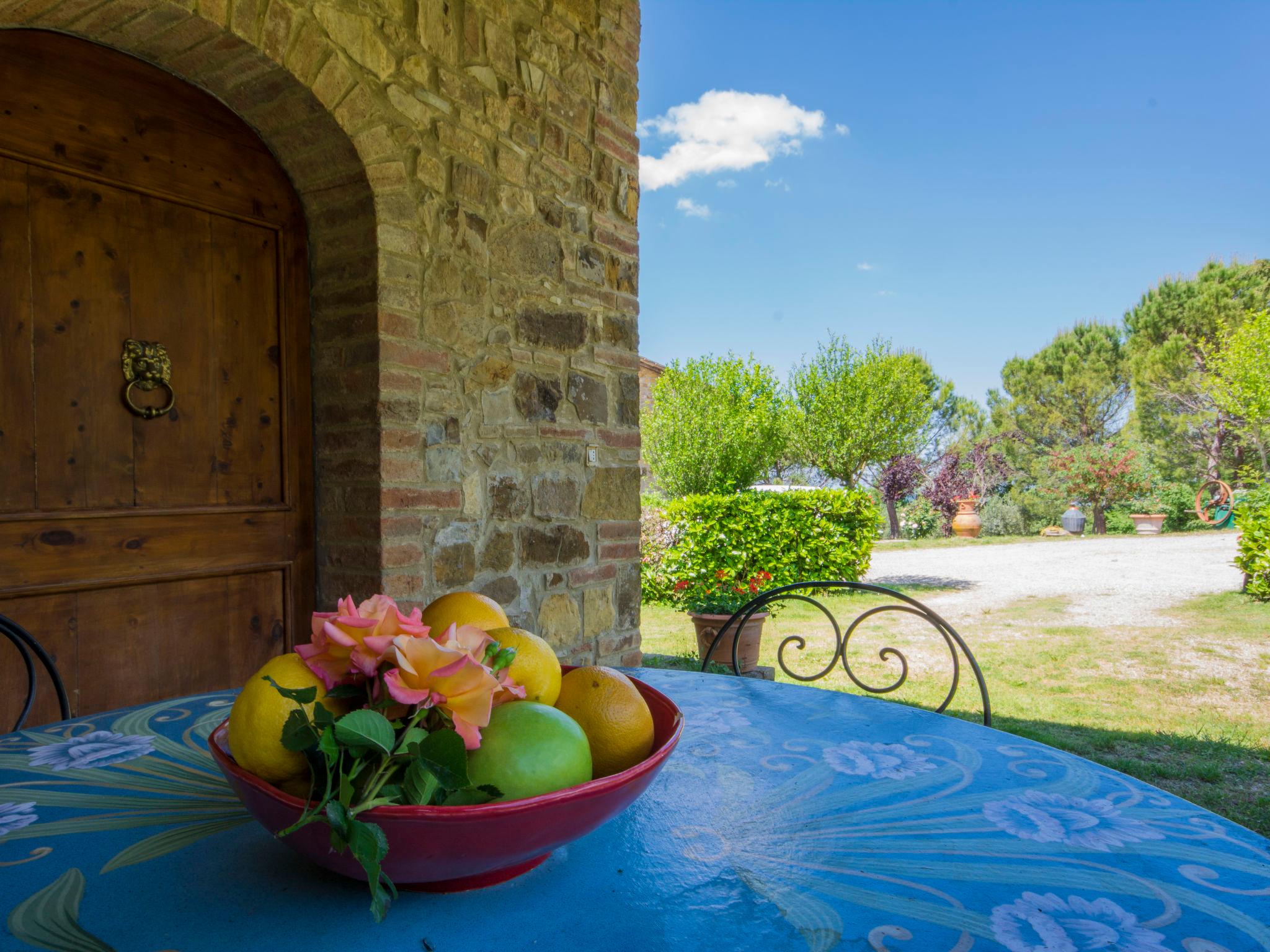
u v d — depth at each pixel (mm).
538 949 476
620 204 2949
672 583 7109
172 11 1642
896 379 11945
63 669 1765
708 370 9820
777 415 10031
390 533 2082
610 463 2873
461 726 476
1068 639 5105
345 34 1969
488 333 2387
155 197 1906
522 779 487
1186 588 7031
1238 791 2588
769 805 721
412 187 2156
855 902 538
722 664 4031
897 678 4172
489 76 2400
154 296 1911
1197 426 15383
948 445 19312
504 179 2451
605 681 629
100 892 545
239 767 511
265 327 2133
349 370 2127
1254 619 5551
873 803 728
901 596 1530
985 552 11141
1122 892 552
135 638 1886
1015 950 473
